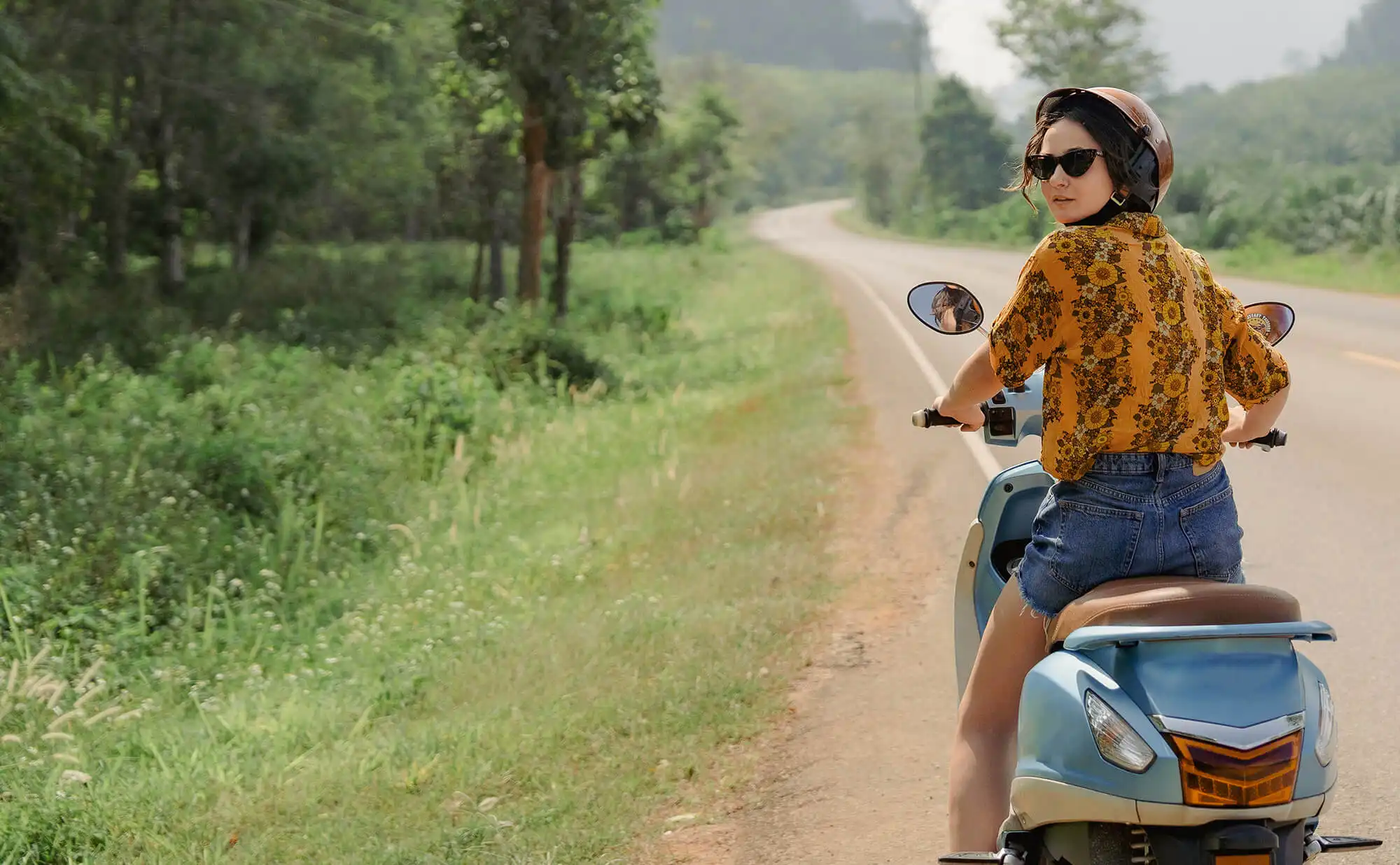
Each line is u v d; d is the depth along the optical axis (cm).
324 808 486
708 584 741
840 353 1945
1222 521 271
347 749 552
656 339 2702
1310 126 18662
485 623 744
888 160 13900
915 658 594
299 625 804
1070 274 268
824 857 407
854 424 1273
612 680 587
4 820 457
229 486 1038
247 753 566
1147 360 264
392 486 1148
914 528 842
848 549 802
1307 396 1244
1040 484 342
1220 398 275
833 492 959
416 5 3347
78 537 853
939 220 9712
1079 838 255
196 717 651
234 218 3619
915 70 17538
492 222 3281
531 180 2656
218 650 767
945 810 434
